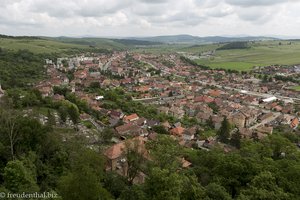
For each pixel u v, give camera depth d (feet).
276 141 299.17
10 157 202.90
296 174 194.18
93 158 203.10
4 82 639.35
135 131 426.92
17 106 407.64
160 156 210.79
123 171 249.55
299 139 436.35
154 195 150.92
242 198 156.66
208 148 391.65
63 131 355.77
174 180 154.61
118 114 517.14
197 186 173.17
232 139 412.57
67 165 214.90
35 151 216.74
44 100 467.11
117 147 282.97
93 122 460.96
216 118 564.30
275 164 221.87
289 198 160.45
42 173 198.18
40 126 235.81
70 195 148.05
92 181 154.20
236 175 198.39
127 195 167.84
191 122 569.64
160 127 454.40
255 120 627.05
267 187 172.04
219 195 165.48
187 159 298.97
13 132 219.41
